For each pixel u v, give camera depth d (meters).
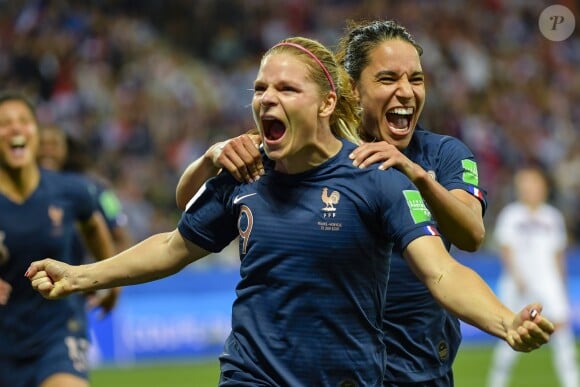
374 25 7.75
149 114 31.17
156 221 27.66
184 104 32.12
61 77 31.52
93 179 13.41
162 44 35.12
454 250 26.86
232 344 6.61
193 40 35.88
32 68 31.38
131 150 29.77
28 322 10.53
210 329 24.52
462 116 35.12
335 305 6.32
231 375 6.51
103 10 34.88
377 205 6.29
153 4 35.84
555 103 37.88
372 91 7.60
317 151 6.41
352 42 7.74
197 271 24.88
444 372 7.89
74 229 11.44
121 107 31.09
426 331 7.71
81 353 10.69
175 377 21.11
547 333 5.33
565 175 33.44
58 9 33.66
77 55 32.28
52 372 10.36
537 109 37.22
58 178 11.04
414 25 38.41
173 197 28.78
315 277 6.31
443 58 37.50
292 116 6.21
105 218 13.25
